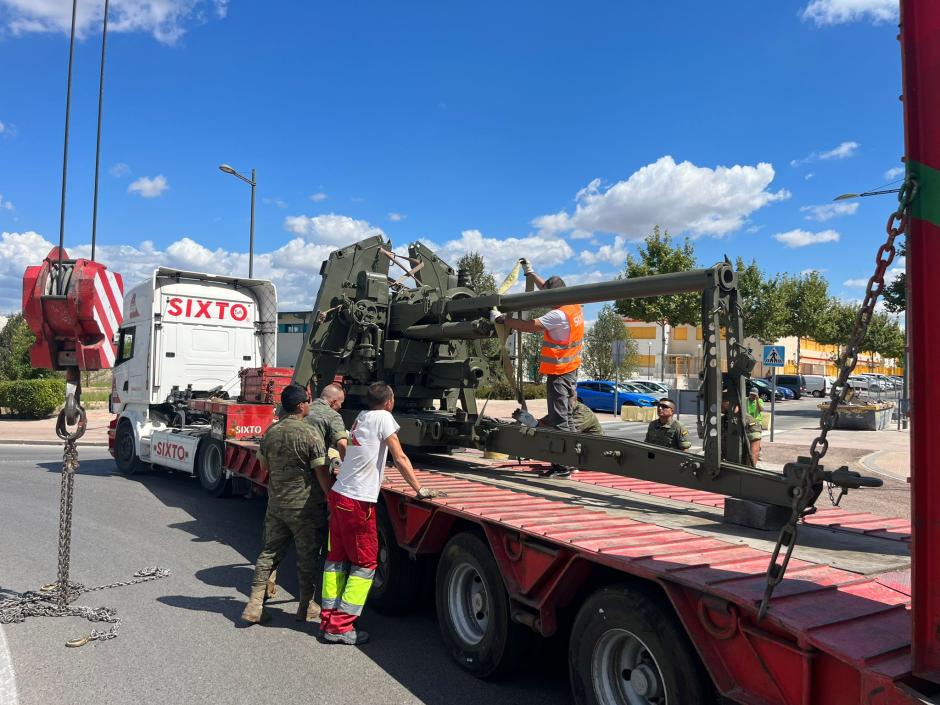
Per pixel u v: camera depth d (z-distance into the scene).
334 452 5.16
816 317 42.22
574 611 3.88
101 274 5.14
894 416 28.48
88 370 5.16
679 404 29.30
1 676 4.11
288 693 3.97
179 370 11.42
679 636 2.95
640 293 4.49
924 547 1.94
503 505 4.52
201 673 4.21
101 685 4.01
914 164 1.96
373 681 4.18
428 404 7.61
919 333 1.94
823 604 2.69
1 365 28.97
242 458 8.54
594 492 5.42
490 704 3.91
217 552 7.10
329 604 4.83
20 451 16.09
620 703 3.31
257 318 12.34
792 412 33.69
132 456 11.95
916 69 1.97
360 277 7.26
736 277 4.07
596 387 31.20
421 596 5.28
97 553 6.95
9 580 6.02
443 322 6.58
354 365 7.17
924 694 2.03
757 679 2.65
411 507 4.91
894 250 2.19
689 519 4.33
